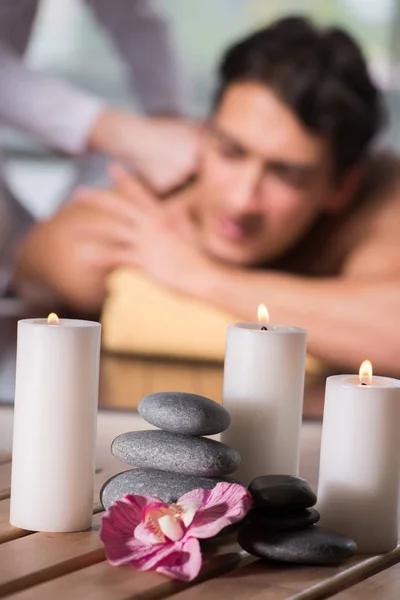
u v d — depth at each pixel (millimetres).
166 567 922
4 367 3178
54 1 3158
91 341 1055
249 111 3119
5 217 3221
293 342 1133
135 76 3160
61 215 3209
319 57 3078
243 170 3131
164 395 1088
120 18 3143
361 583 960
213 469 1033
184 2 3109
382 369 3119
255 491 1008
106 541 959
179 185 3164
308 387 3076
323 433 1092
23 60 3186
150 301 3180
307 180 3119
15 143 3213
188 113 3152
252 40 3096
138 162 3172
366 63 3080
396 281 3115
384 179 3111
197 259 3164
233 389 1143
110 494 1065
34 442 1049
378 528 1058
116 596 872
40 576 929
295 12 3078
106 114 3180
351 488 1056
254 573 960
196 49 3125
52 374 1039
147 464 1060
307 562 982
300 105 3092
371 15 3062
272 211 3133
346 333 3131
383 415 1053
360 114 3096
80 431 1053
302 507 1016
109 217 3193
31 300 3225
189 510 963
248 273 3158
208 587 913
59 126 3191
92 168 3199
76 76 3180
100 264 3199
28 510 1058
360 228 3121
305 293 3143
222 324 3160
